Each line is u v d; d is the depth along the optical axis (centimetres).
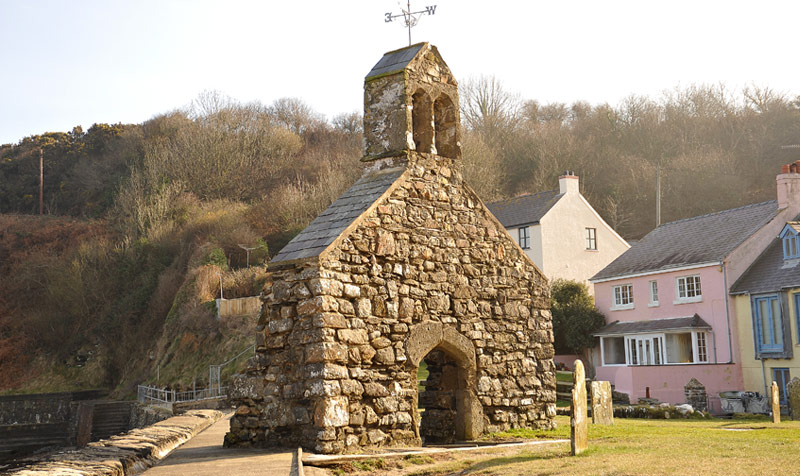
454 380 1550
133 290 6338
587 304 4350
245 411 1372
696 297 3694
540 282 1722
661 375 3262
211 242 6062
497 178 6644
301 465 1051
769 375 3300
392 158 1537
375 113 1577
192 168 7350
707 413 2506
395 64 1590
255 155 7838
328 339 1269
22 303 6538
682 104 7750
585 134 7762
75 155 8869
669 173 6838
